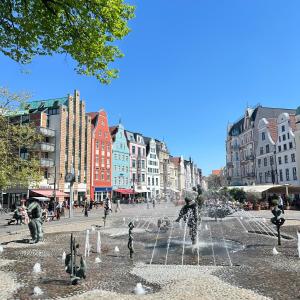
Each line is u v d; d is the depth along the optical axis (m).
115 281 8.55
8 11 10.60
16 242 16.34
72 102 64.19
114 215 37.62
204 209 30.83
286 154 62.72
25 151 40.62
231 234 18.52
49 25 10.97
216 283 7.88
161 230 21.25
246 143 82.81
